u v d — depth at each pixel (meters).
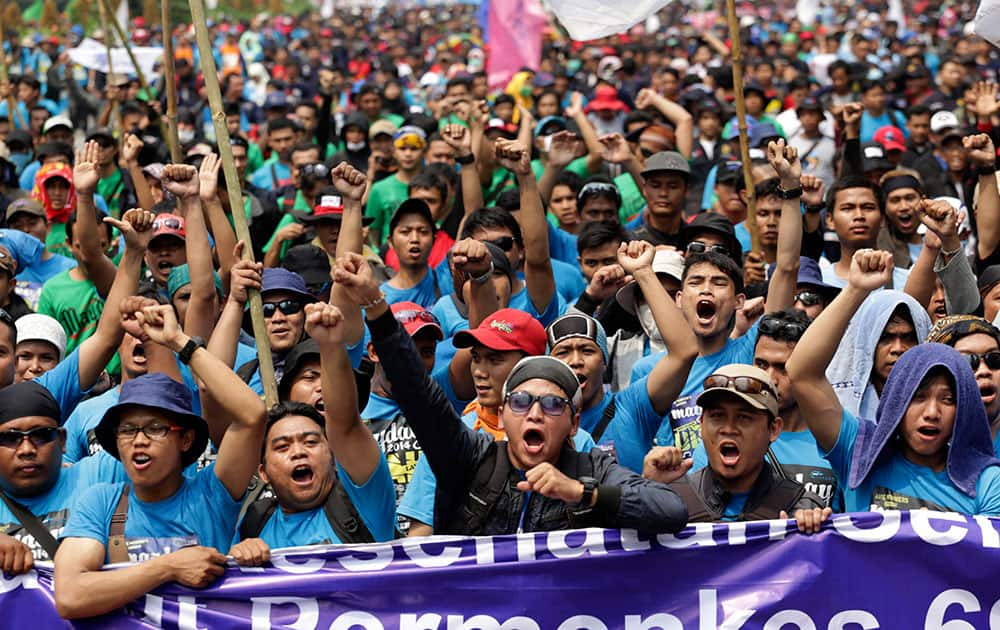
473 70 70.31
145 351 16.45
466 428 13.57
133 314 13.95
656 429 16.31
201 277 17.22
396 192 31.25
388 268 25.34
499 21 50.97
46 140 38.75
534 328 16.09
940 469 13.85
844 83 48.31
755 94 45.78
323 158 38.56
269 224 29.59
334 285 15.76
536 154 37.09
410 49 92.94
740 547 13.05
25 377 18.33
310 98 62.78
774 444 15.80
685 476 14.31
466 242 17.88
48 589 13.08
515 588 13.00
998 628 12.93
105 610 12.76
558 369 13.34
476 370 16.12
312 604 12.94
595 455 13.41
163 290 21.92
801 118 37.00
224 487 13.82
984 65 64.50
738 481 14.16
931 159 34.97
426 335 17.84
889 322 16.25
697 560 13.04
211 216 19.52
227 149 15.20
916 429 13.66
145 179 28.92
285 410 14.12
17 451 14.34
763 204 23.39
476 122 29.12
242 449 13.78
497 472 13.37
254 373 18.31
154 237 21.78
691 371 17.84
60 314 22.66
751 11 138.00
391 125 34.69
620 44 80.12
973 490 13.55
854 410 16.44
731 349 17.94
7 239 25.19
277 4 131.00
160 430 13.48
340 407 13.70
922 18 102.06
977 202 22.00
